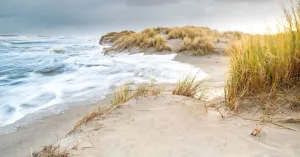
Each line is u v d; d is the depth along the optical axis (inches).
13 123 155.5
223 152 84.9
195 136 99.4
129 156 89.0
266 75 135.9
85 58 505.0
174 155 86.1
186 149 89.4
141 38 610.5
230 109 125.9
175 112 129.6
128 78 289.6
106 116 132.5
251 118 112.0
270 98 124.6
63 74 332.2
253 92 133.9
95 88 244.8
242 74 137.0
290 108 113.7
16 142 128.6
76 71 351.9
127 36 765.3
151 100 152.7
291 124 101.3
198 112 127.5
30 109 183.5
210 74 287.7
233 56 156.8
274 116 110.2
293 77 130.9
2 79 301.6
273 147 84.7
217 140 93.7
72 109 178.5
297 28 131.6
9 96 220.8
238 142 90.6
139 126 115.2
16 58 499.8
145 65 379.2
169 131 106.7
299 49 128.3
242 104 126.0
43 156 95.6
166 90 203.2
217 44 494.3
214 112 125.9
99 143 101.4
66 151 95.9
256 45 143.9
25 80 295.1
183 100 150.7
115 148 95.9
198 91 179.9
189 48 482.6
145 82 261.7
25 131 142.1
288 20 134.3
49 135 135.9
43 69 372.5
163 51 514.0
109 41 1042.7
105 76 308.2
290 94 123.5
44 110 178.2
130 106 143.9
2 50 651.5
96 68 370.6
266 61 136.5
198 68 332.5
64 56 549.6
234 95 129.9
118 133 109.6
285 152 80.7
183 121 116.7
